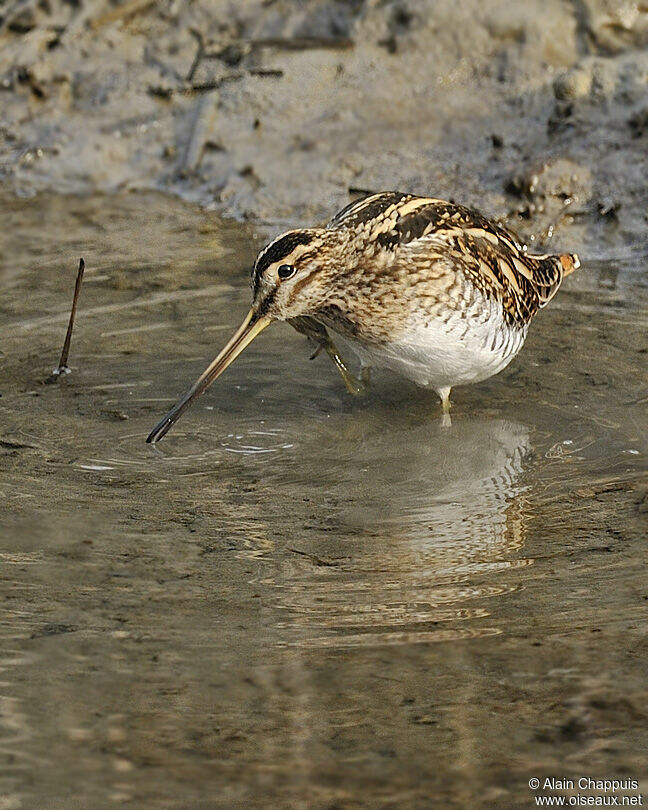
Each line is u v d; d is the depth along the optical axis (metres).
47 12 18.50
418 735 7.14
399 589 8.51
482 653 7.79
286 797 6.68
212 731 7.19
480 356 10.91
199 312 13.05
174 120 17.03
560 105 15.84
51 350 12.29
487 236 11.19
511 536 9.16
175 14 18.08
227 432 10.91
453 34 16.86
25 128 17.31
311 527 9.34
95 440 10.72
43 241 14.90
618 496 9.64
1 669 7.69
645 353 11.96
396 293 10.72
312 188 15.74
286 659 7.77
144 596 8.45
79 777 6.84
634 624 8.00
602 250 14.45
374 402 11.45
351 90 16.73
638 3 16.45
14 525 9.33
